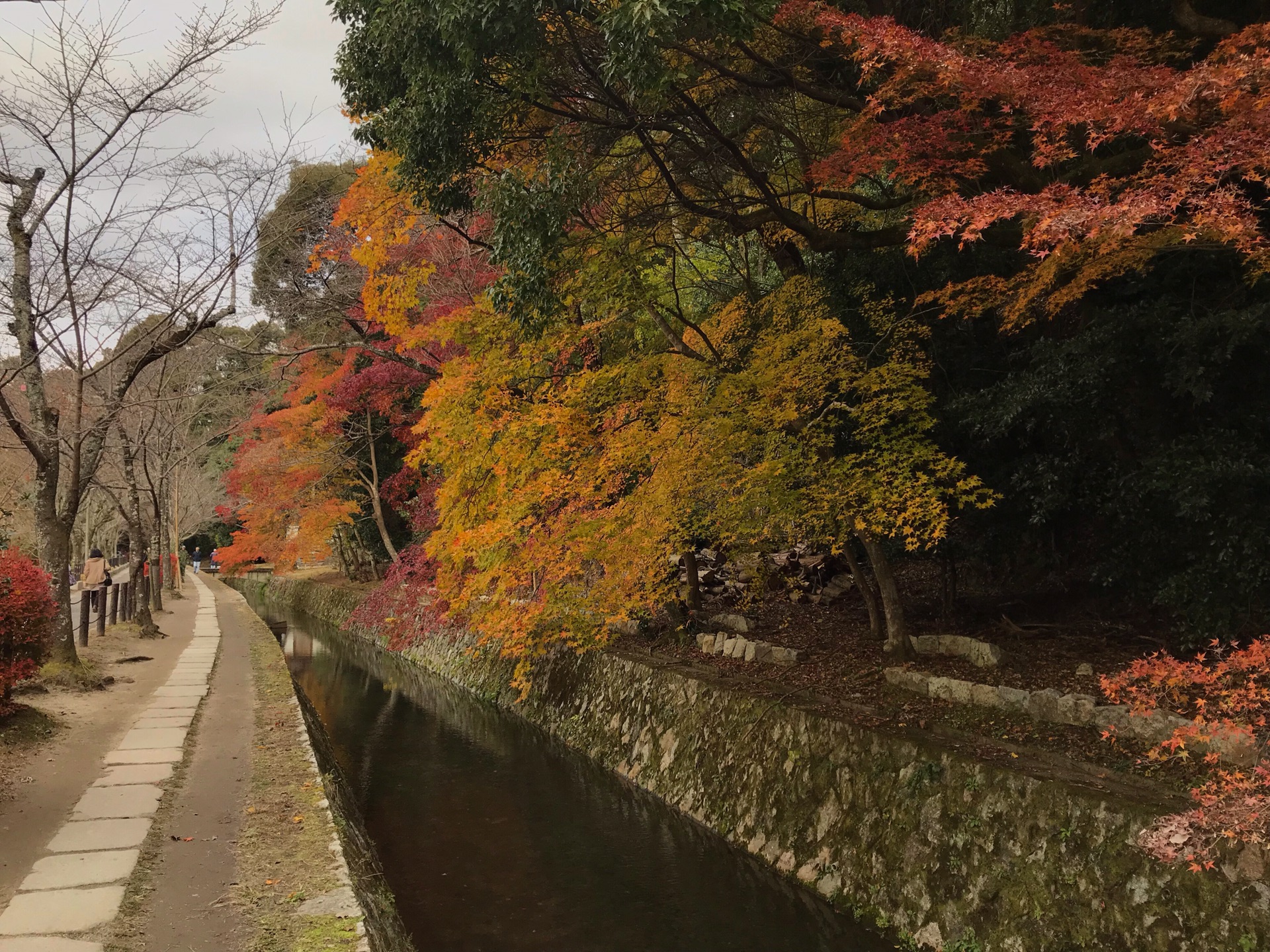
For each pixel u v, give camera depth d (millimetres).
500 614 7477
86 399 10953
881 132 5789
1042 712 5902
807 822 6309
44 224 8023
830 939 5422
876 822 5766
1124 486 6371
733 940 5477
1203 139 3877
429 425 7535
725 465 6562
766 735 7102
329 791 5930
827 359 6562
